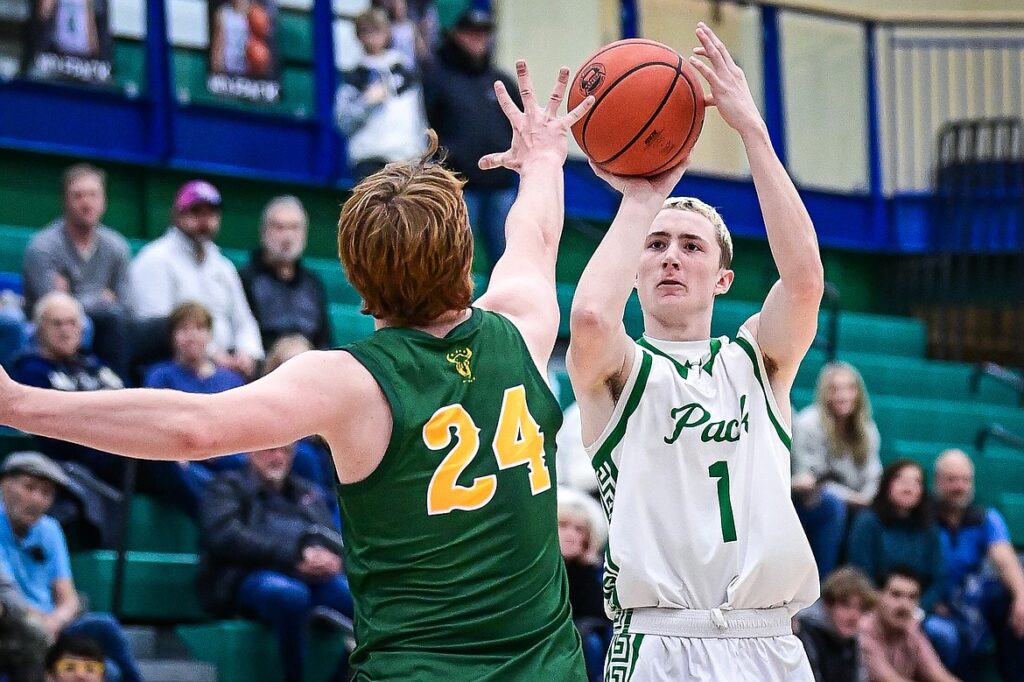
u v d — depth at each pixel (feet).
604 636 30.32
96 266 37.55
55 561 29.58
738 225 56.18
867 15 59.57
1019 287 55.42
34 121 44.91
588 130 16.33
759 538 16.72
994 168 56.34
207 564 31.42
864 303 58.65
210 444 11.04
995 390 53.98
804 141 58.23
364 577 12.03
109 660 28.68
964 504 39.83
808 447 39.81
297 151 49.83
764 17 57.31
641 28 55.36
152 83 46.75
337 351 12.07
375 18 45.42
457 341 12.48
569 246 51.90
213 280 38.29
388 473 11.90
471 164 41.75
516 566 12.16
